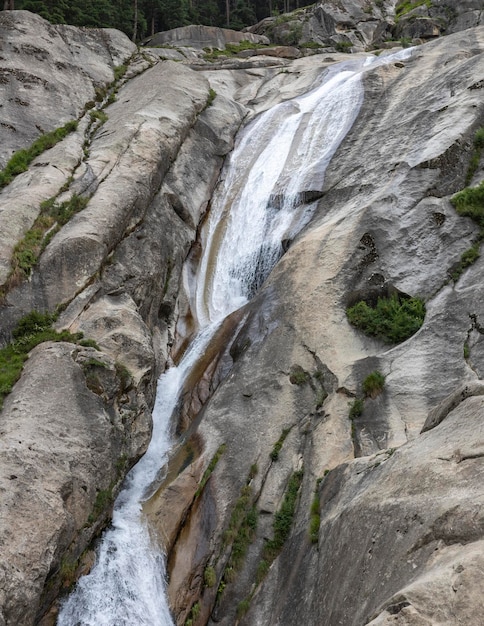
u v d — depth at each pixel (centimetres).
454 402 1048
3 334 1644
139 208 2191
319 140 2717
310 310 1769
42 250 1847
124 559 1356
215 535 1348
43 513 1168
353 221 1972
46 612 1182
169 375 1953
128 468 1512
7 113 2686
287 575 1177
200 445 1580
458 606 605
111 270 1939
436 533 747
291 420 1534
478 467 793
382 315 1684
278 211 2427
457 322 1537
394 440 1330
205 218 2662
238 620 1189
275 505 1363
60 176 2219
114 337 1664
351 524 973
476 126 2094
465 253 1702
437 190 1938
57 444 1323
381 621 648
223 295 2362
